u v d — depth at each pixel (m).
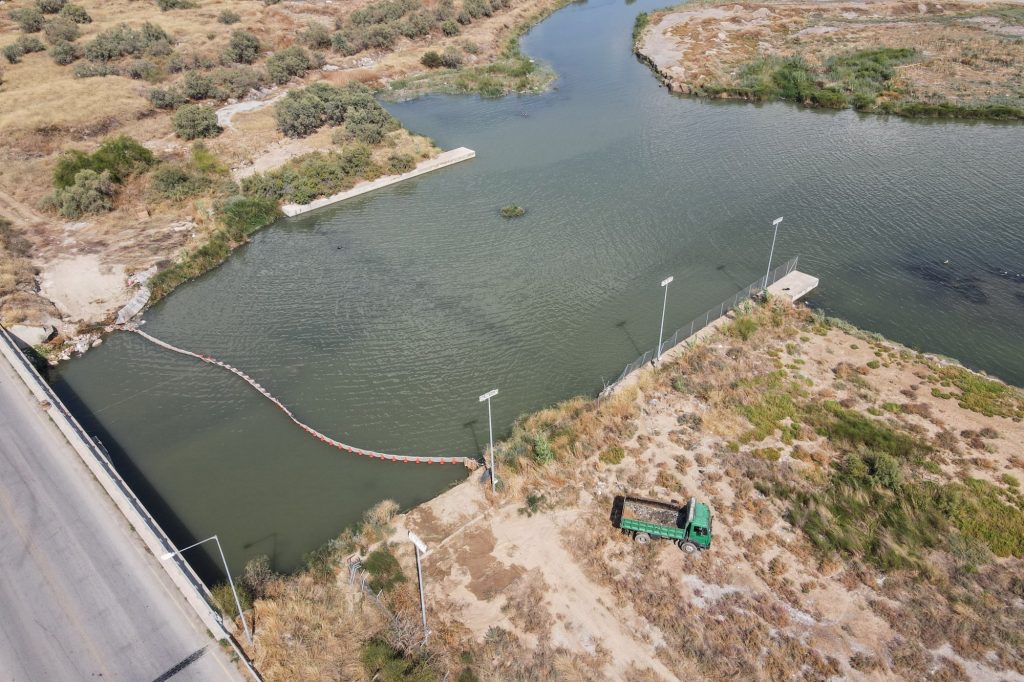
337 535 33.50
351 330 49.66
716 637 27.41
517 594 29.41
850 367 42.56
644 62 107.56
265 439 40.22
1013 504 32.59
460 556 31.23
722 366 42.88
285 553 32.66
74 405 43.59
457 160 76.56
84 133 78.88
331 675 25.72
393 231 63.22
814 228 59.38
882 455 34.75
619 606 28.80
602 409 39.47
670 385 41.59
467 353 46.56
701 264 55.25
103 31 104.50
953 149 73.00
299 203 67.56
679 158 74.69
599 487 34.56
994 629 27.20
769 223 60.62
